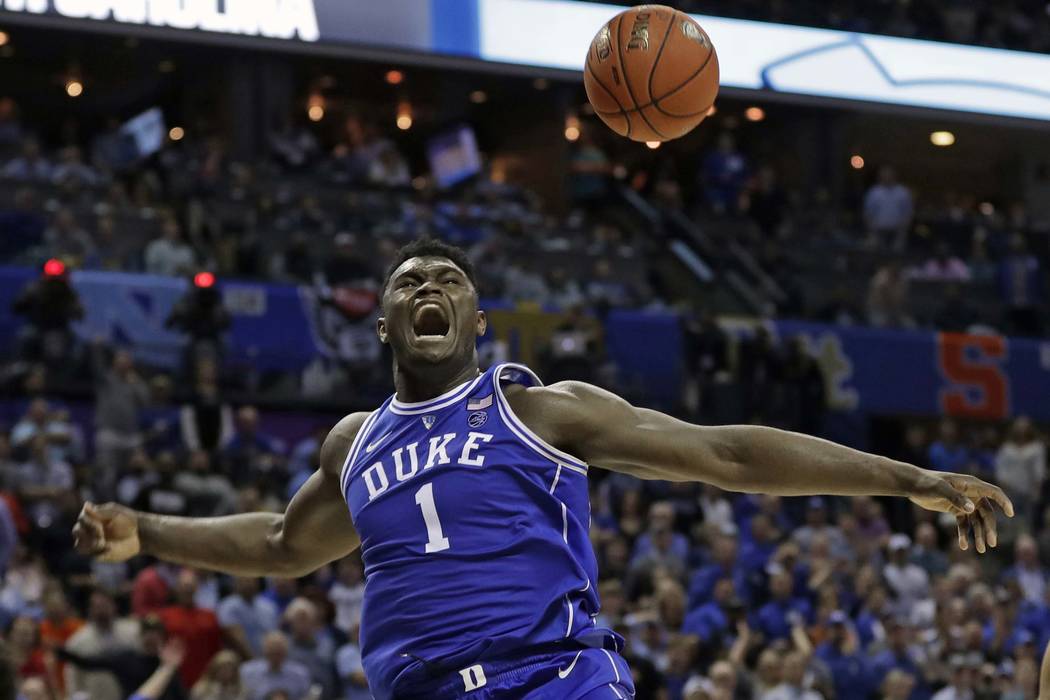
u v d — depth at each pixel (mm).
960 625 13836
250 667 11227
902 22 23062
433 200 24188
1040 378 23281
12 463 14078
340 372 18938
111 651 10586
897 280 23703
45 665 10281
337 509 4926
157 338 18375
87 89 28953
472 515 4383
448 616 4328
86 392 17094
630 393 19156
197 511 13797
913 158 30391
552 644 4324
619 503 15969
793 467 4273
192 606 11570
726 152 26438
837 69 21797
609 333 20250
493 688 4281
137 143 25250
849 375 22203
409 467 4469
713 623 12875
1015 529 18078
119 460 15484
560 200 28203
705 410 19344
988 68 22703
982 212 30016
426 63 19594
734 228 25797
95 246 19531
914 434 19891
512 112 29188
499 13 20031
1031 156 30688
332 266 19656
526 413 4496
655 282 23953
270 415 18453
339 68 27266
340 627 12203
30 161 21406
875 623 13898
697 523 15844
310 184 23500
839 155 28312
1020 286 24859
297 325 18938
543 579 4352
